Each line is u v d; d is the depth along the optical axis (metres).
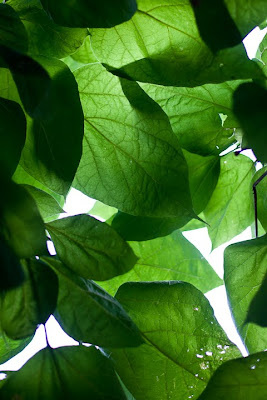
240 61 0.65
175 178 0.71
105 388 0.65
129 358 0.70
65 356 0.65
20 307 0.63
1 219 0.59
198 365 0.70
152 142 0.72
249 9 0.64
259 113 0.74
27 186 0.67
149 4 0.66
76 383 0.65
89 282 0.66
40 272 0.64
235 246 0.76
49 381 0.64
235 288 0.74
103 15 0.63
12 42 0.66
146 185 0.72
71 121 0.66
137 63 0.68
